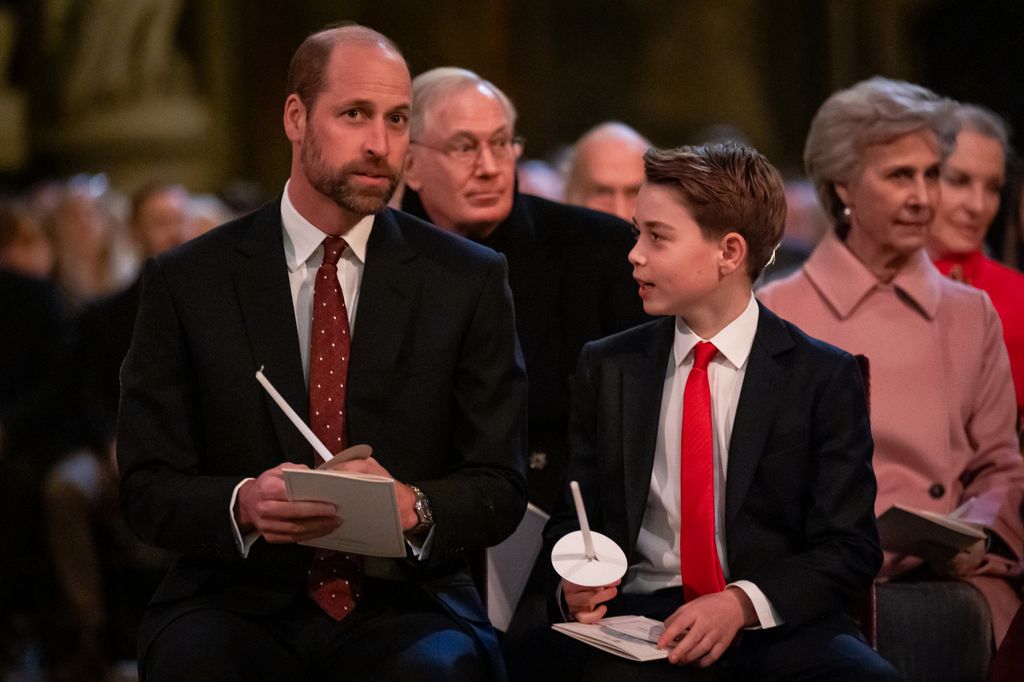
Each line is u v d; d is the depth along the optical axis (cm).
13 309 1880
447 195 1154
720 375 921
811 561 870
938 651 1065
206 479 880
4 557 1770
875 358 1156
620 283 1140
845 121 1153
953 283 1196
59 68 3394
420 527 874
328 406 905
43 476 1784
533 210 1185
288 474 804
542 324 1138
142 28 3416
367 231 937
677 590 907
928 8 3344
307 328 927
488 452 912
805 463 902
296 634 897
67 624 1777
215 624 871
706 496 891
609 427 928
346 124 892
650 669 850
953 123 1140
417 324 920
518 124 3597
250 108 3497
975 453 1162
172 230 2003
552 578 930
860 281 1169
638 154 1620
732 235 898
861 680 838
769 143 3591
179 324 916
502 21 3569
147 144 3391
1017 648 953
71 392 1762
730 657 895
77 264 2220
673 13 3612
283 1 3509
